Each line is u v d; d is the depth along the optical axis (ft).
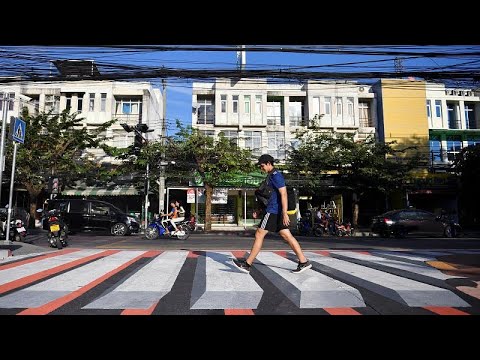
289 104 98.94
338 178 83.05
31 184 73.82
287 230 16.97
